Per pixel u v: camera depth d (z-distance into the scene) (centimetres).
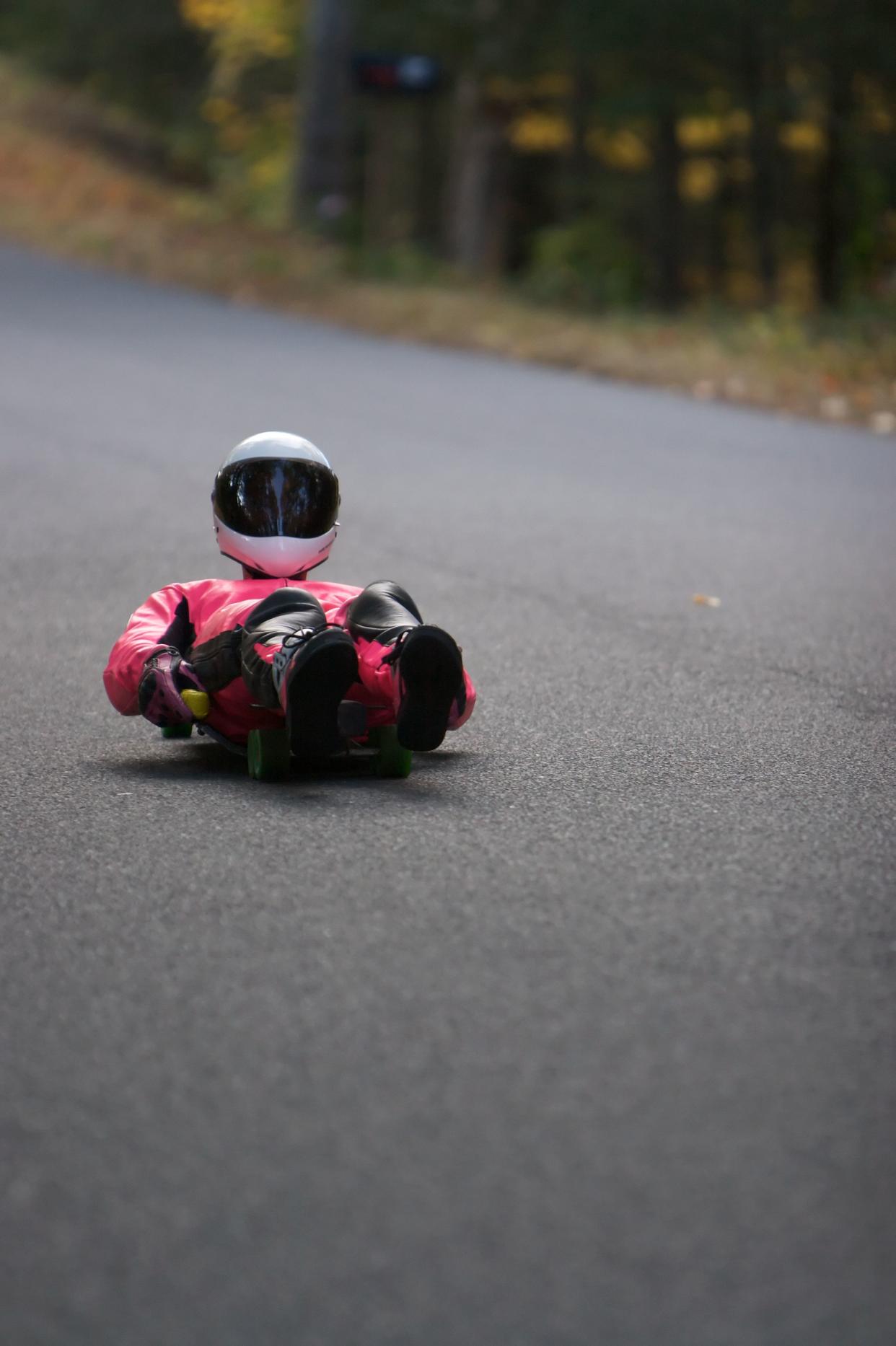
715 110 11050
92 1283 902
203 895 1452
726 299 12912
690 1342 859
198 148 15175
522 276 12825
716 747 2003
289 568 1922
